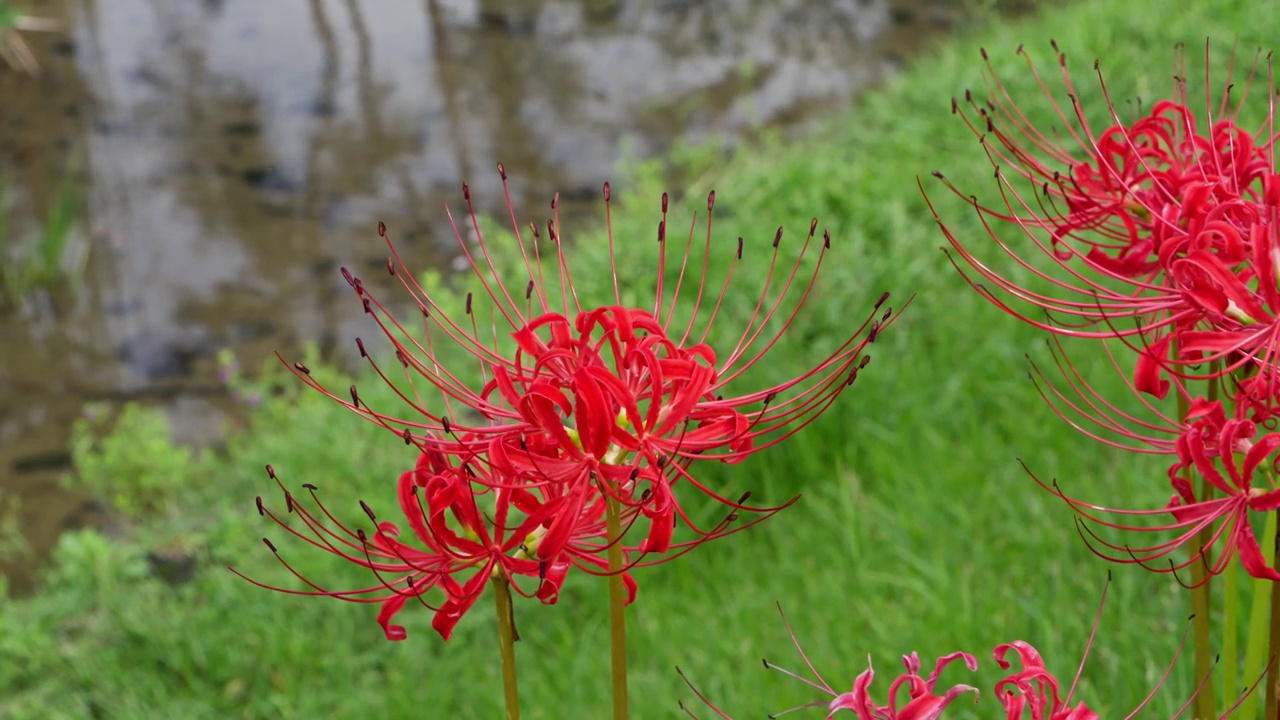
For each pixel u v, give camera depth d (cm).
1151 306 213
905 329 556
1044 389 475
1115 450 435
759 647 390
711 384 182
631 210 837
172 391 793
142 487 663
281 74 1273
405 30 1372
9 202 1049
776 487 486
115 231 1001
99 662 490
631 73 1248
